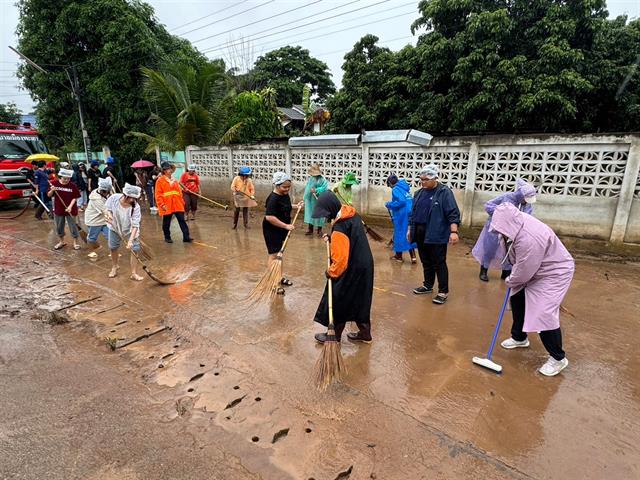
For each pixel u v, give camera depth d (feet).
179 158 44.37
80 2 50.08
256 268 20.45
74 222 24.72
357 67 39.60
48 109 56.90
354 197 30.12
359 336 12.43
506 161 22.75
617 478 7.33
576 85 26.40
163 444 8.37
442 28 32.73
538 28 28.30
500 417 9.01
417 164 26.45
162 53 52.44
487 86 28.40
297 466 7.71
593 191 20.49
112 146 56.54
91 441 8.48
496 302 15.62
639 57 29.76
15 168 39.63
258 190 37.65
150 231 30.12
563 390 10.00
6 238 28.48
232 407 9.55
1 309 15.87
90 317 14.90
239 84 66.80
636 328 13.34
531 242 9.91
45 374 11.16
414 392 9.97
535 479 7.32
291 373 10.89
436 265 15.38
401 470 7.59
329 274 10.90
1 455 8.07
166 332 13.61
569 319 14.08
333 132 41.88
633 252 19.77
